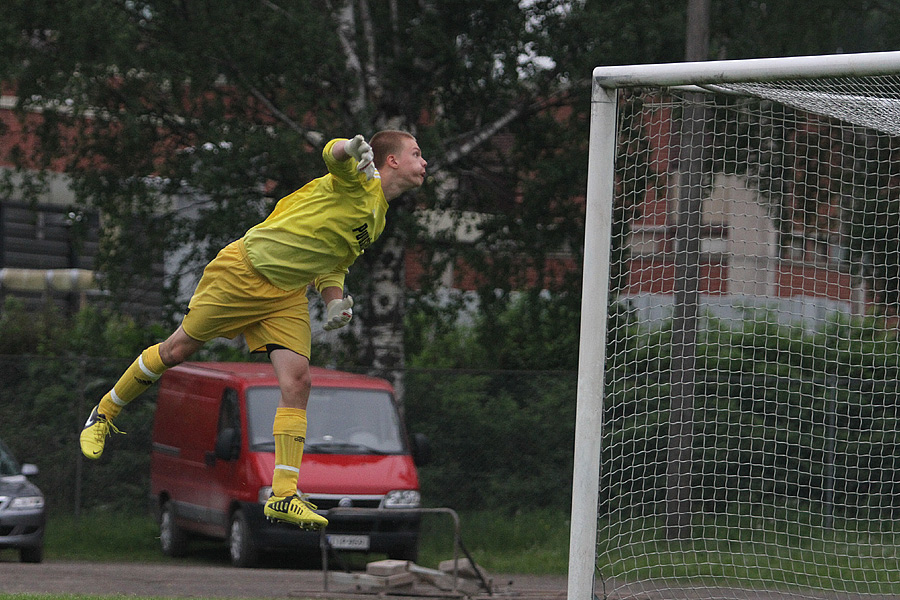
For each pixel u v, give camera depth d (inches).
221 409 2038.6
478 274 2790.4
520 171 2812.5
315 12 2481.5
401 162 730.8
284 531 1893.5
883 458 1934.1
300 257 705.0
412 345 2844.5
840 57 934.4
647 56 2512.3
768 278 2208.4
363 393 2098.9
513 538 2345.0
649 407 2011.6
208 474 2034.9
